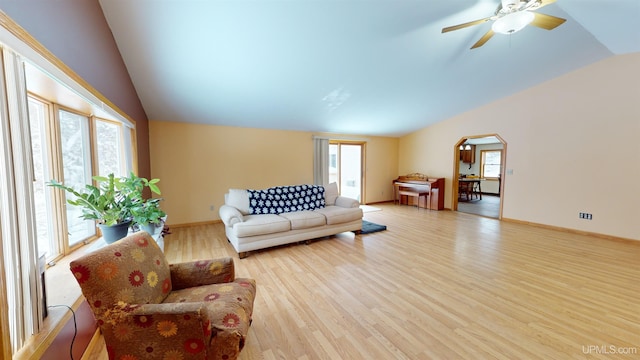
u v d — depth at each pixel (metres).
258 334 1.76
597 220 3.89
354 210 4.02
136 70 2.97
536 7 2.03
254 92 3.80
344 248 3.49
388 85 4.02
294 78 3.53
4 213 0.98
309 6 2.31
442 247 3.51
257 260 3.08
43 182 1.80
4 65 0.98
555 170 4.29
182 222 4.68
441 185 6.10
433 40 2.98
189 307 1.16
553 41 3.18
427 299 2.19
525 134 4.62
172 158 4.54
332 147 6.57
